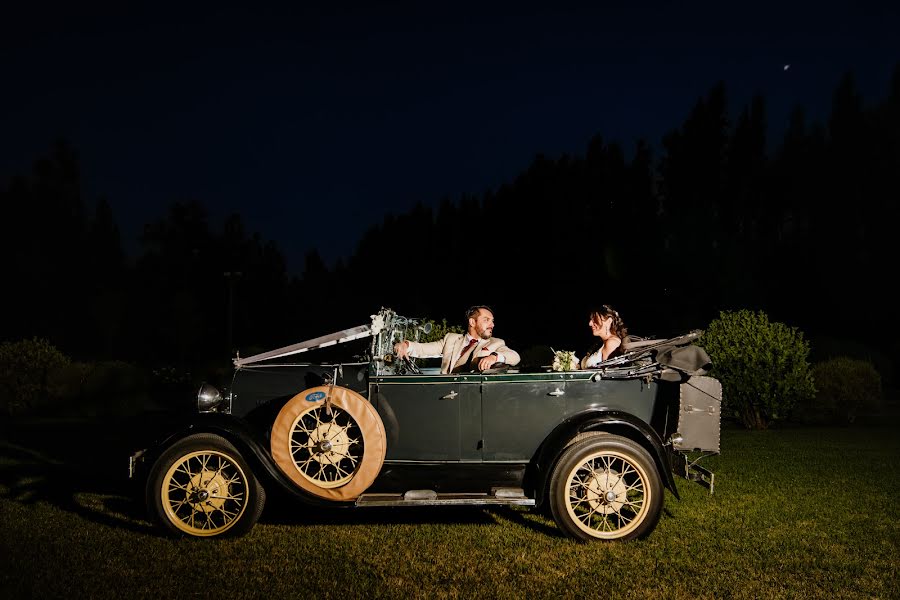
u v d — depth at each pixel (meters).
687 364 4.67
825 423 12.47
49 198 39.06
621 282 21.22
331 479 4.84
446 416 4.88
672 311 20.33
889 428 11.73
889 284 27.72
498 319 25.66
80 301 38.41
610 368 4.98
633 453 4.64
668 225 21.66
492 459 4.88
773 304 27.58
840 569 4.18
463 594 3.81
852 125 29.30
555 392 4.86
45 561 4.30
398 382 4.90
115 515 5.38
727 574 4.10
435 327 10.89
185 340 33.69
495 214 26.27
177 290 38.19
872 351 20.06
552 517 5.19
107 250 40.88
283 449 4.66
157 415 13.16
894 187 28.58
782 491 6.19
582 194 23.64
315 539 4.75
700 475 4.83
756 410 11.67
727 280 19.89
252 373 5.11
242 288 39.78
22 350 13.29
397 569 4.18
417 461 4.89
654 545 4.60
